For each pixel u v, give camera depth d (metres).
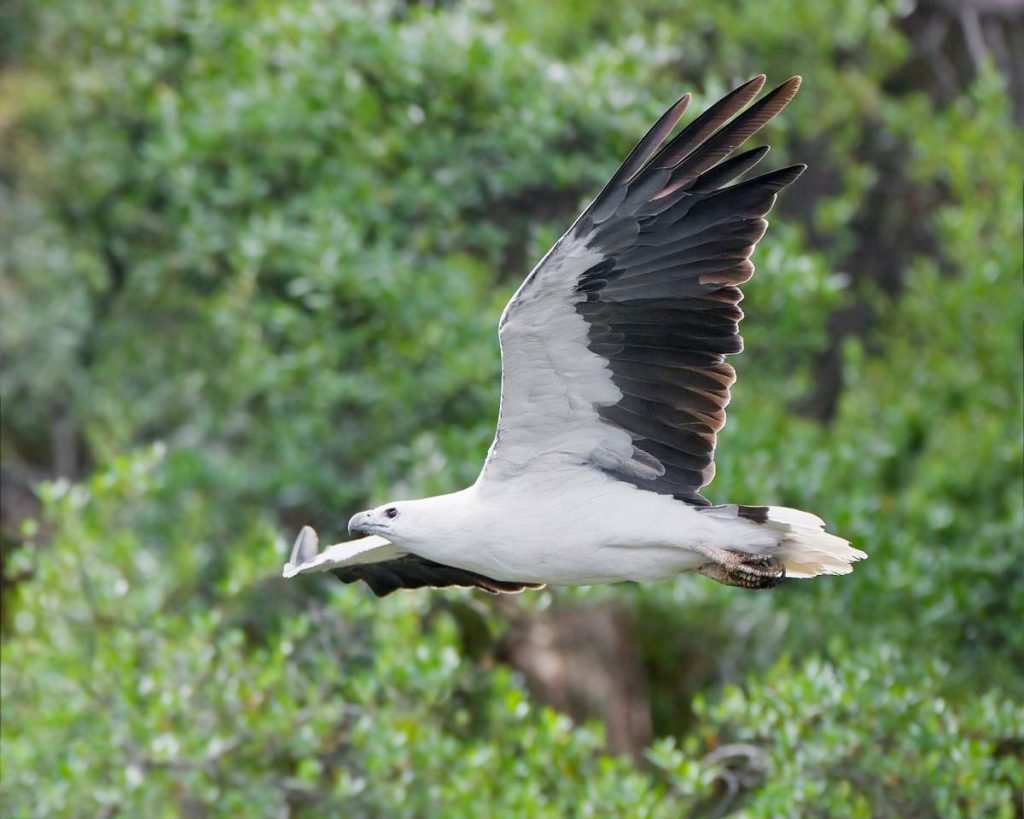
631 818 10.41
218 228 14.37
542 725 11.06
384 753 10.61
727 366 7.76
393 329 13.69
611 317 7.68
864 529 12.90
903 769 10.45
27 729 11.12
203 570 14.37
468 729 12.70
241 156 14.46
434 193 13.76
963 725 10.84
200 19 15.02
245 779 10.92
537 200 14.30
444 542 8.01
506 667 13.51
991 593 12.82
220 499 14.62
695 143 7.48
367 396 13.70
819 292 13.78
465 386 13.66
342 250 13.41
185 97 15.27
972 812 10.34
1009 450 13.81
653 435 7.90
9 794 10.84
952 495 14.03
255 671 11.16
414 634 11.43
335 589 12.58
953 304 14.77
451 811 10.56
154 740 10.70
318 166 14.39
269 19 14.63
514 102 13.83
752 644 14.38
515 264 15.01
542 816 10.38
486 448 13.11
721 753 10.96
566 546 7.92
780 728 10.84
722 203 7.55
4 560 15.16
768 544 7.89
